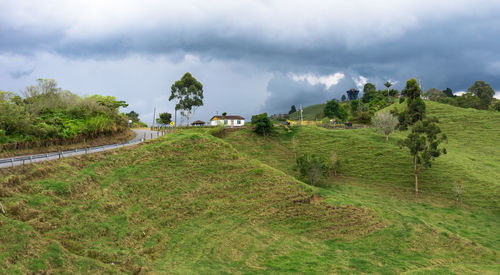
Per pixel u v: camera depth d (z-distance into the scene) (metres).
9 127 36.03
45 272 17.39
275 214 35.50
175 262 23.72
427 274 24.88
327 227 33.81
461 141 76.50
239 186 40.41
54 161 31.02
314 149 69.56
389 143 69.31
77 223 23.78
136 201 30.64
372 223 34.91
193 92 89.94
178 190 35.53
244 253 26.98
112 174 33.47
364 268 25.95
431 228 35.19
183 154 44.75
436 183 51.22
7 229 19.03
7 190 23.55
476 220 40.38
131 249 23.69
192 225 30.44
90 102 53.94
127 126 67.19
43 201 24.22
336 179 55.25
